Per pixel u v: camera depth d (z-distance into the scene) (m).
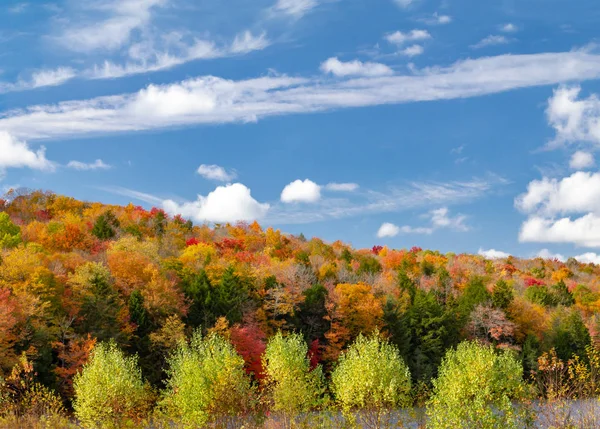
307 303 84.06
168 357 66.69
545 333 93.12
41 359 58.62
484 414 30.48
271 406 45.38
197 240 126.56
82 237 106.12
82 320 67.50
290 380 44.50
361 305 82.19
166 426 40.69
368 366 39.34
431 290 108.06
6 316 57.53
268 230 142.75
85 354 59.88
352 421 39.03
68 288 73.31
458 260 150.25
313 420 41.00
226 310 78.19
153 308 72.56
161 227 137.88
